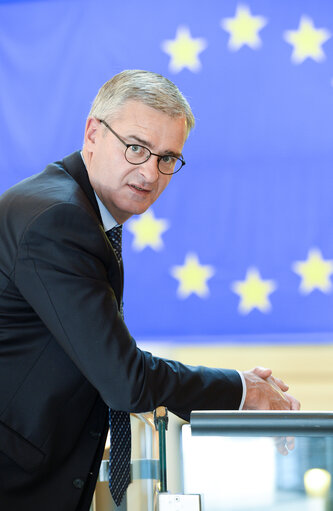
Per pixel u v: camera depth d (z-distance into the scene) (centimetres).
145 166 373
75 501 345
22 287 337
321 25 825
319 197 825
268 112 827
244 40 827
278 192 828
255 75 827
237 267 831
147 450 338
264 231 830
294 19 826
